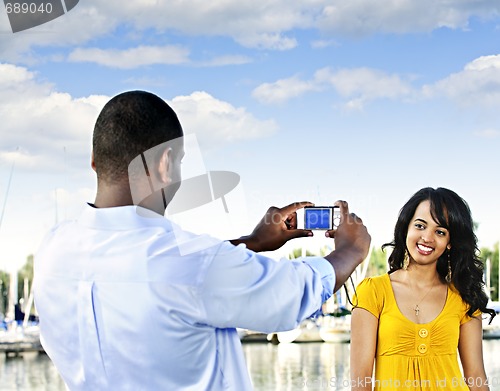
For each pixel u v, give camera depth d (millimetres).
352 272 1433
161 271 1293
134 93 1371
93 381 1351
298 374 12555
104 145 1355
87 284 1338
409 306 2705
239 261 1301
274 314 1304
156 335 1293
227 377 1336
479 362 2734
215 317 1290
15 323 16672
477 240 2748
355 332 2717
